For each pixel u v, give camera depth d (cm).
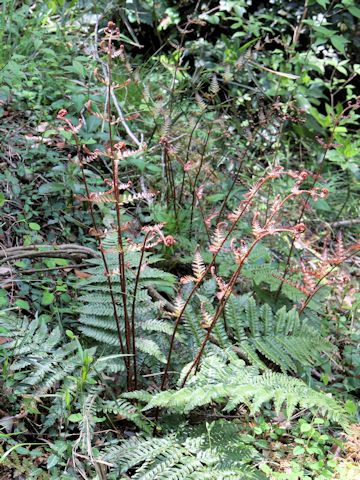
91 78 449
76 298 299
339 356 334
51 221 338
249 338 273
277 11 598
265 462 257
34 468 223
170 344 262
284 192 457
